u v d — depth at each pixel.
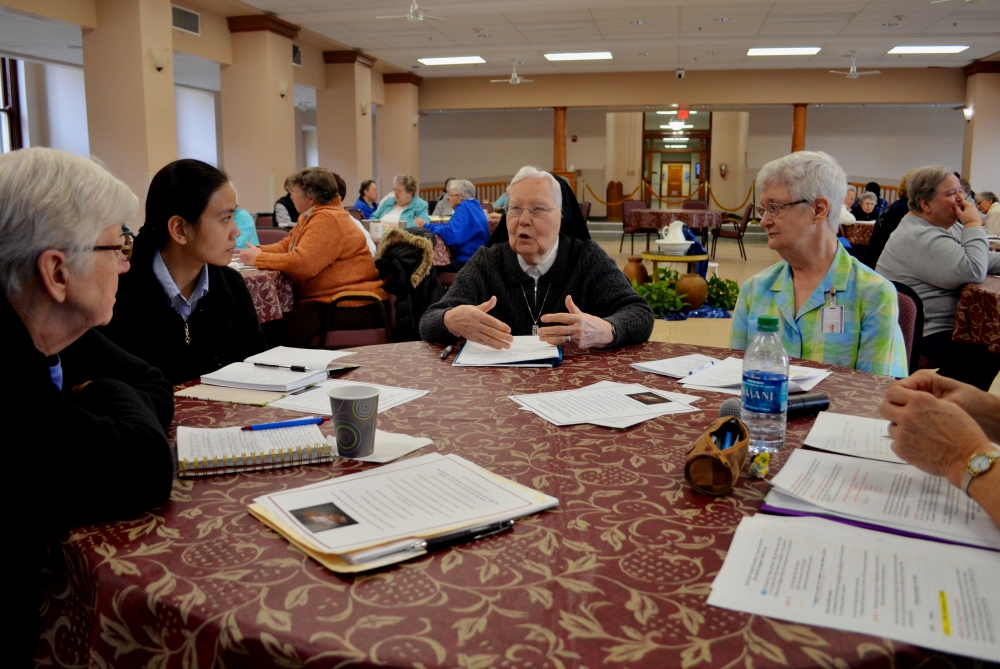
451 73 15.44
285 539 0.91
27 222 0.95
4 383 0.93
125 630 0.79
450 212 9.91
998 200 8.34
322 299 3.91
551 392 1.60
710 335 5.88
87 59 8.32
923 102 14.51
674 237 7.05
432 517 0.94
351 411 1.16
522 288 2.44
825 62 13.87
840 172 1.96
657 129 19.98
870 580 0.79
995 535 0.88
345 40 12.10
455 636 0.70
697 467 1.04
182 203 1.99
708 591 0.78
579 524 0.95
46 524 0.94
